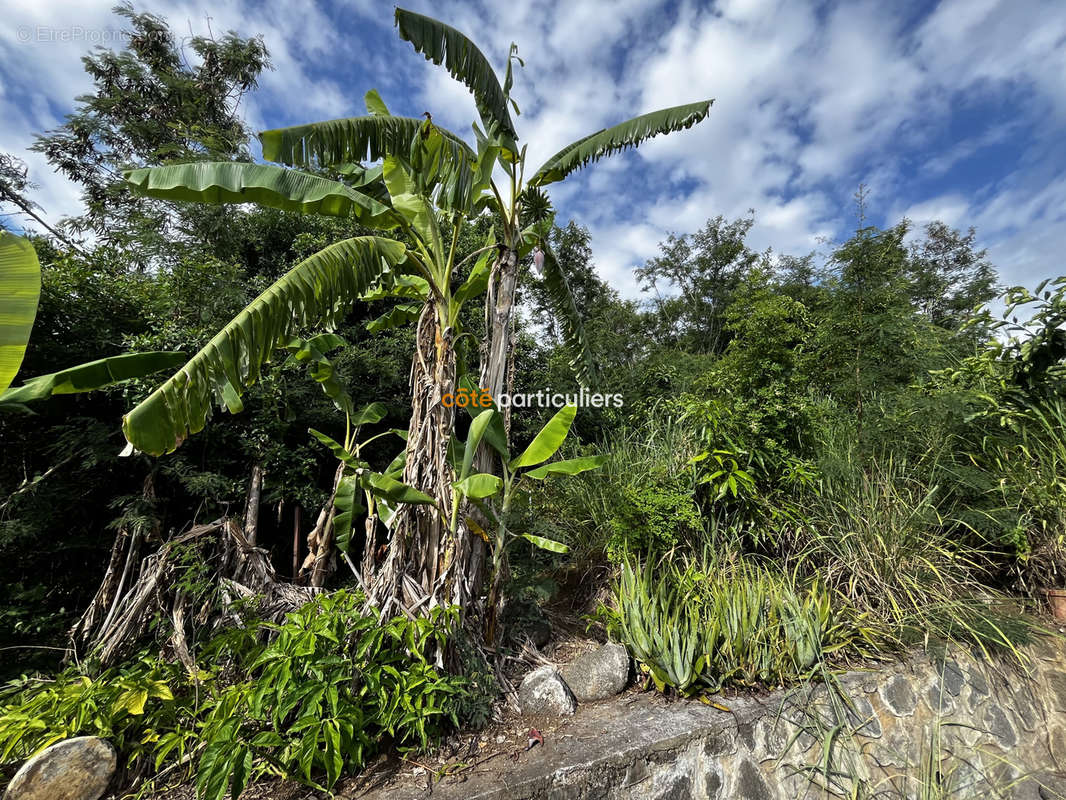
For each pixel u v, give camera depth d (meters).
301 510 4.68
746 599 2.93
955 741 2.60
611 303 11.77
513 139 3.26
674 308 15.23
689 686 2.65
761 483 3.94
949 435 3.78
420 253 3.14
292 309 2.23
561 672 2.96
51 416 4.01
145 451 1.70
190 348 4.14
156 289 4.69
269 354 2.11
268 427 4.40
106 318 4.42
